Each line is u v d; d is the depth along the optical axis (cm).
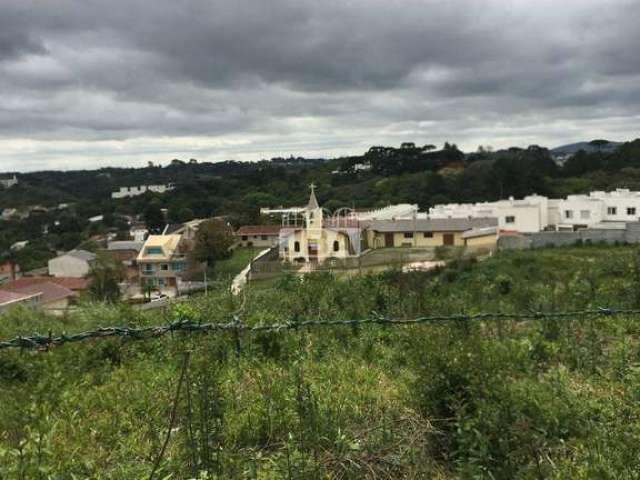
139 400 534
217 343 595
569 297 1220
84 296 4000
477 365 442
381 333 858
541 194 7044
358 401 502
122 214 10769
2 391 520
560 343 745
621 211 4728
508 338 731
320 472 360
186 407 411
